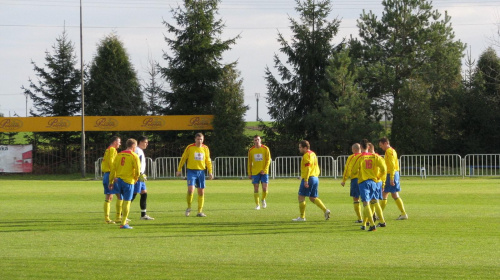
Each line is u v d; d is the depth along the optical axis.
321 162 38.88
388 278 9.58
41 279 9.60
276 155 48.12
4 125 45.91
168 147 49.72
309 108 50.53
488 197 23.55
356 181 16.09
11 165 45.75
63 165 47.62
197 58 51.53
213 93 49.69
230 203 22.38
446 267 10.28
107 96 56.28
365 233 14.29
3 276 9.80
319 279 9.53
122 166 15.62
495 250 11.86
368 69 47.50
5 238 13.62
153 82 58.34
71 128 46.12
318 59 50.06
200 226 15.70
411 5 49.19
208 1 51.97
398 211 18.94
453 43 50.66
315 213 18.73
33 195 26.44
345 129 44.88
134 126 46.28
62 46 55.38
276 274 9.86
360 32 50.44
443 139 47.53
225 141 45.44
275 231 14.70
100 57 56.94
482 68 53.25
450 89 47.69
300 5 50.41
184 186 32.25
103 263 10.73
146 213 19.02
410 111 44.72
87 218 17.62
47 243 12.88
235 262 10.77
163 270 10.17
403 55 49.38
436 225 15.55
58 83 55.50
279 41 51.06
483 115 46.47
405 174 38.28
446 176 37.41
